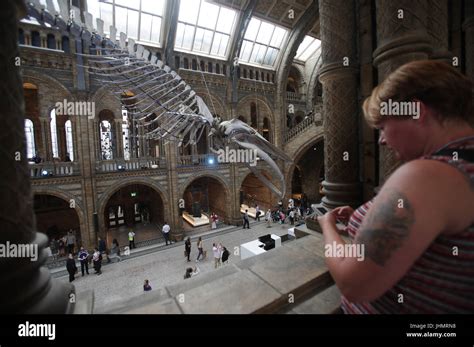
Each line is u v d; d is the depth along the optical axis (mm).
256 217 18234
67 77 11539
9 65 970
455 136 736
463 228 645
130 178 13391
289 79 24766
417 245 629
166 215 14664
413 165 706
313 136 17562
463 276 675
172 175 14602
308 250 2059
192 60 15562
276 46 18625
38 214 15086
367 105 919
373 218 707
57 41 11242
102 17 12484
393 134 845
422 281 745
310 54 22547
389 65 1878
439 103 728
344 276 740
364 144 2525
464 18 2596
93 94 12125
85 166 11938
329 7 2580
